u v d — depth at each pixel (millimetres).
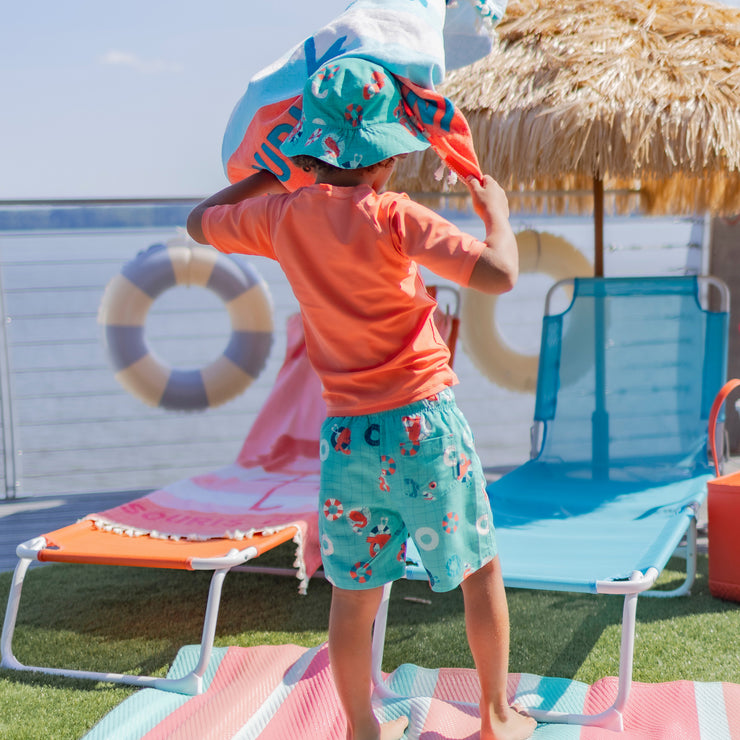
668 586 2850
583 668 2232
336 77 1524
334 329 1583
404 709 1959
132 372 4602
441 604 2750
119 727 1932
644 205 4250
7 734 1939
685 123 2832
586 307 3555
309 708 2016
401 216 1492
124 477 5727
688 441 3336
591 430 3463
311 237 1563
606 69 2992
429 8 1679
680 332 3432
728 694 1987
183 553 2312
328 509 1632
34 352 12461
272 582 3047
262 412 3752
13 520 3922
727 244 4754
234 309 4695
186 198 4590
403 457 1562
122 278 4621
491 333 4684
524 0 3502
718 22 3365
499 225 1476
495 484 3184
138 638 2527
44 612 2758
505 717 1750
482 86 3133
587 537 2512
